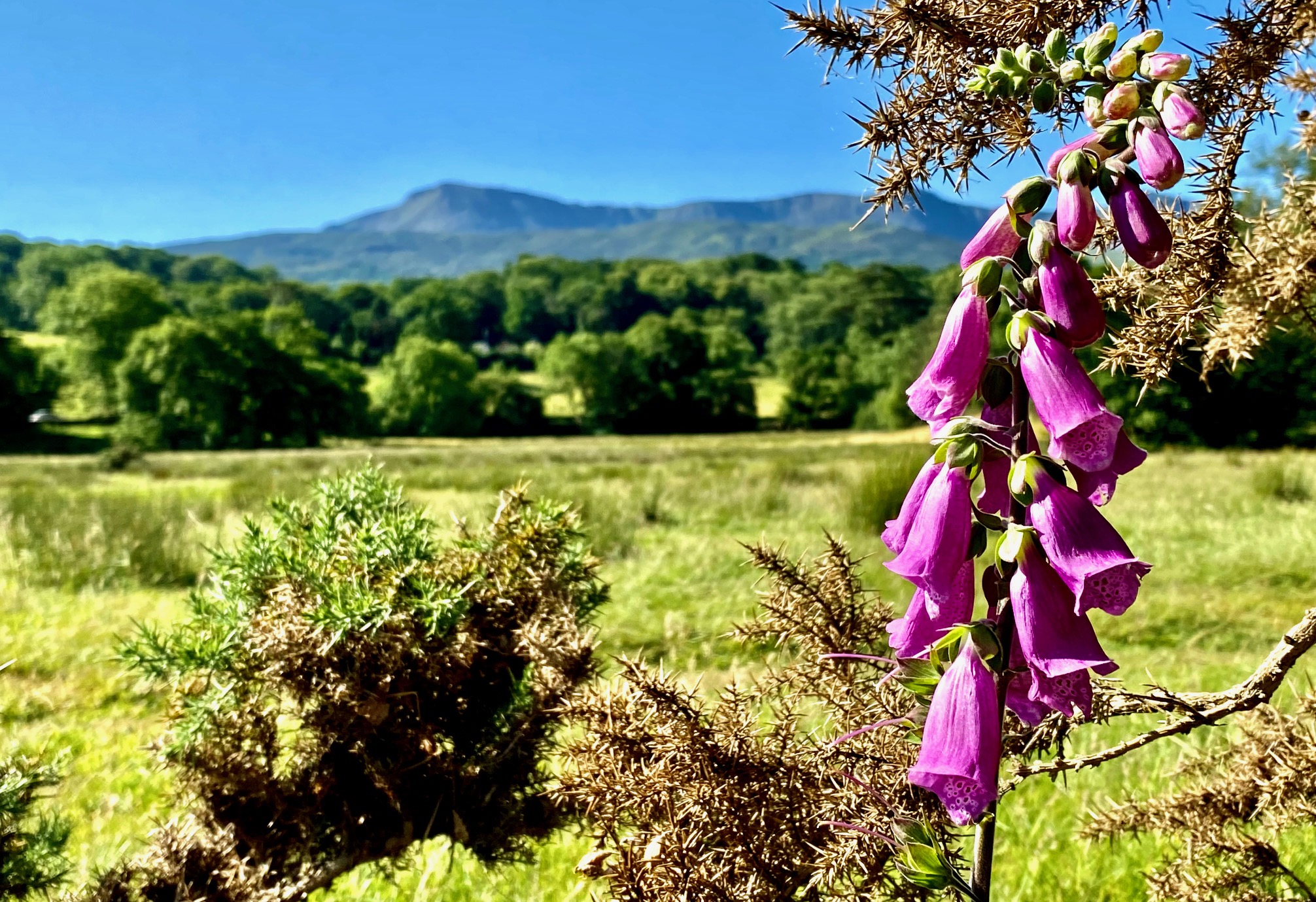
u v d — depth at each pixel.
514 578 2.57
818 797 1.50
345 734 2.33
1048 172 1.09
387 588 2.40
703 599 8.17
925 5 1.25
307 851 2.39
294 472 32.31
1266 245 1.78
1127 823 2.27
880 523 12.14
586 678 2.39
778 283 189.88
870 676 1.68
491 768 2.38
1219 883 2.13
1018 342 1.09
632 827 1.67
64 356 103.38
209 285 175.62
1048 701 1.11
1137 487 16.56
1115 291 1.51
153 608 7.75
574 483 21.58
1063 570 1.05
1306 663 5.76
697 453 48.12
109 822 3.60
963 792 1.11
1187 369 1.83
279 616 2.37
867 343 120.38
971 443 1.11
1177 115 0.99
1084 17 1.29
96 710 5.33
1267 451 34.41
